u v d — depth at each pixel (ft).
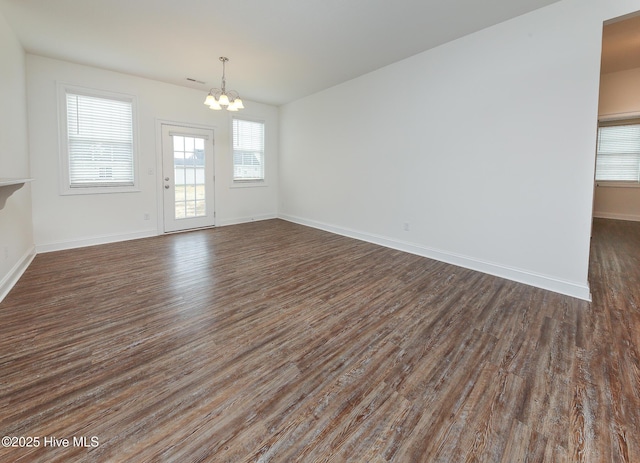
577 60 9.12
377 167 15.74
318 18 10.33
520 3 9.44
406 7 9.64
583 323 7.91
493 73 10.94
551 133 9.79
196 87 18.11
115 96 15.58
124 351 6.58
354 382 5.74
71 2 9.45
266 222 22.29
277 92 19.19
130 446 4.32
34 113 13.47
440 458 4.22
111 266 12.23
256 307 8.78
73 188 14.75
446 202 12.86
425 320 8.09
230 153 20.71
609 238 16.62
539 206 10.23
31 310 8.37
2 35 10.03
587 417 4.91
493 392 5.48
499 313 8.48
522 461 4.17
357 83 16.33
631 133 21.06
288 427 4.71
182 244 15.88
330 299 9.36
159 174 17.61
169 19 10.43
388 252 14.58
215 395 5.35
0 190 7.61
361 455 4.25
